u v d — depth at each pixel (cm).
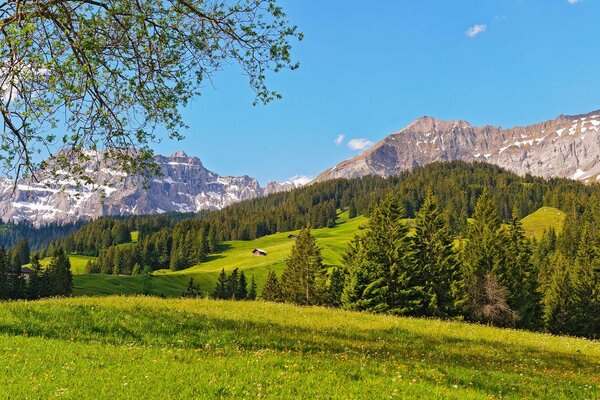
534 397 1167
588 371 1739
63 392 947
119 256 19575
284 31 1628
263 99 1689
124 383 1019
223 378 1098
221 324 1925
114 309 2078
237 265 18238
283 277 9706
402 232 6075
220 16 1588
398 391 1070
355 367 1291
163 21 1515
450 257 6228
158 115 1645
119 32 1564
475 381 1266
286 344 1591
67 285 10769
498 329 3338
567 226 15450
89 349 1347
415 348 1862
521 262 7269
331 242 19588
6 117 1383
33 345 1355
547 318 8100
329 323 2558
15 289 10419
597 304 8100
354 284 5984
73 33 1415
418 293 5981
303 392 1025
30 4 1334
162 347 1455
